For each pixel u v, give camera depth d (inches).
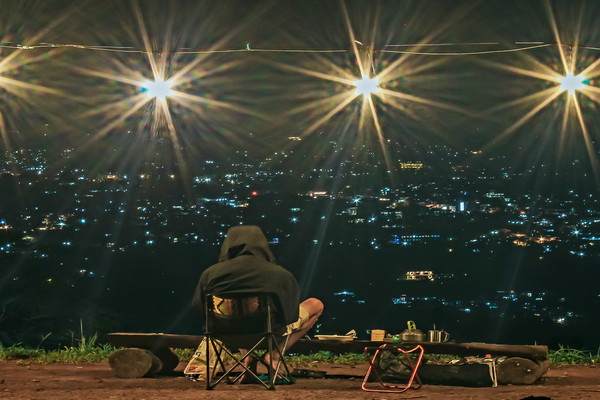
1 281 628.7
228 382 242.1
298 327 250.8
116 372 263.0
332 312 834.2
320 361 334.3
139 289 842.2
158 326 752.3
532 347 245.8
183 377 265.4
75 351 348.2
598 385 247.6
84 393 213.9
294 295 228.7
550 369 305.4
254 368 245.4
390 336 263.6
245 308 223.8
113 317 668.7
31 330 620.7
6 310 621.6
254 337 227.9
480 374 238.1
